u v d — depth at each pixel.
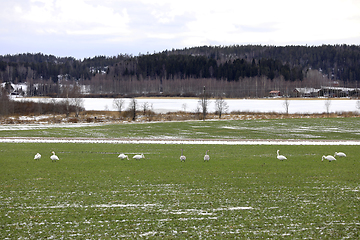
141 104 148.62
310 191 24.41
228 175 29.66
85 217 19.16
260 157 39.66
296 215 19.47
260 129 73.88
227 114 109.12
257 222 18.44
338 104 150.38
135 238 16.45
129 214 19.62
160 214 19.62
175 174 30.08
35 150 45.09
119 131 70.50
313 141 55.34
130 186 25.78
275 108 132.88
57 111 113.94
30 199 22.44
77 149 46.31
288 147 48.47
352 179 28.11
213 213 19.80
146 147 48.78
